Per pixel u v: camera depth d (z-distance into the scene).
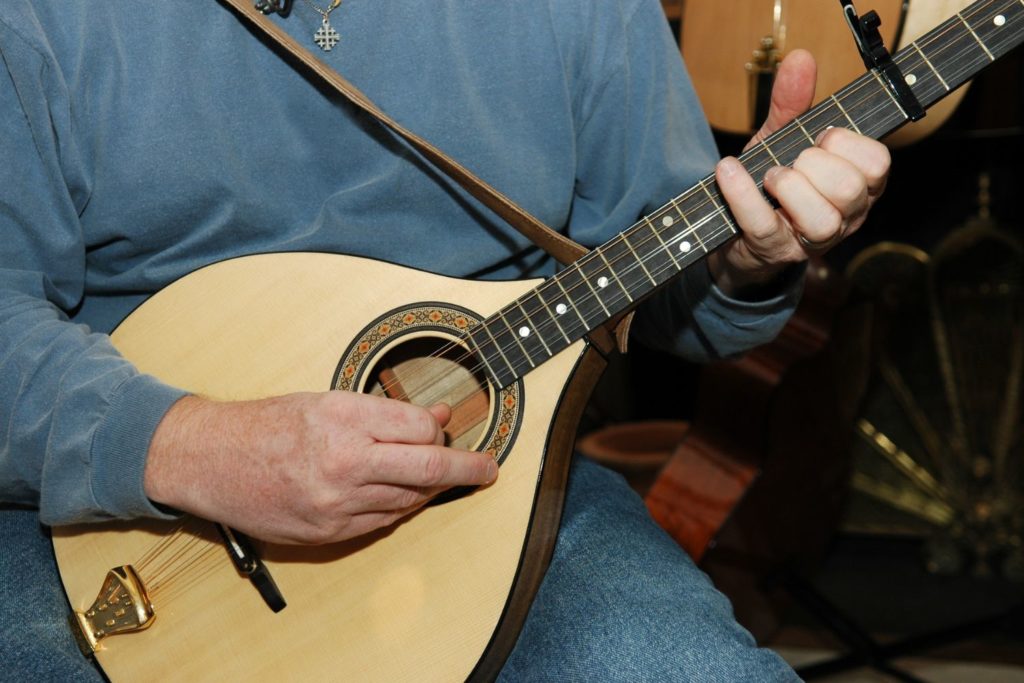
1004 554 2.58
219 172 1.14
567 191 1.25
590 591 1.06
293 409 0.97
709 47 1.64
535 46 1.19
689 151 1.29
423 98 1.17
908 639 1.97
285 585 1.05
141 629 1.07
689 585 1.08
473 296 1.10
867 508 2.65
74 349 1.06
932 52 0.96
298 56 1.11
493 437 1.06
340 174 1.19
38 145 1.09
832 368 2.00
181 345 1.14
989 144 2.44
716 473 1.79
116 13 1.11
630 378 2.72
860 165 0.94
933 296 2.51
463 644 1.00
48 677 1.02
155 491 1.01
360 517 0.99
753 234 0.99
